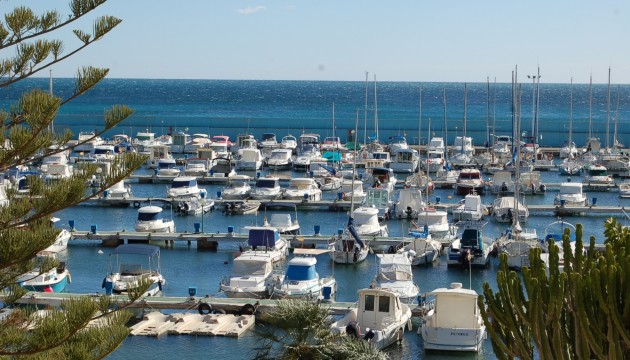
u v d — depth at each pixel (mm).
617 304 17328
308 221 61594
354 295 42625
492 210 63688
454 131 110875
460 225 56875
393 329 34250
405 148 90500
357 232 52625
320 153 91688
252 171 86062
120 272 42250
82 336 17500
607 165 85688
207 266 48094
